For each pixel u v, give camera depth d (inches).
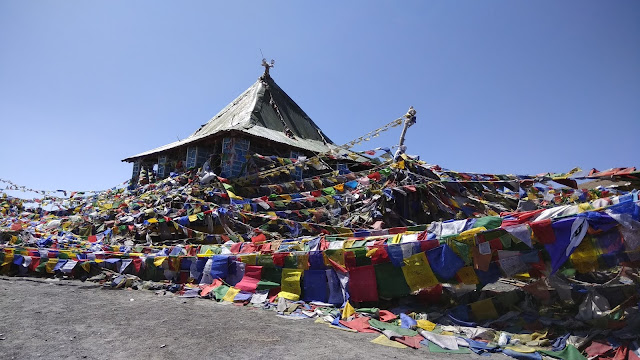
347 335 284.8
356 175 597.9
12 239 607.2
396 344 264.7
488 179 450.6
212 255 447.5
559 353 243.0
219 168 759.7
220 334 274.5
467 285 322.7
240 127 733.9
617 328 258.5
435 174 526.0
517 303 306.2
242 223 567.2
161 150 899.4
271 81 1057.5
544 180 386.3
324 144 990.4
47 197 875.4
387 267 347.3
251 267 415.2
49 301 359.9
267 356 233.3
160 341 255.3
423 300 346.0
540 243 288.5
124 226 623.5
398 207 537.3
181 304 373.4
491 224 310.5
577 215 275.4
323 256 379.6
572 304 289.3
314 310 352.2
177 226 570.6
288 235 561.9
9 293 389.1
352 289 354.3
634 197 267.0
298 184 636.7
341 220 560.4
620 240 266.1
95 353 230.2
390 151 537.3
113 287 446.6
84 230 682.2
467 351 253.1
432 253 325.7
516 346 259.6
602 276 350.0
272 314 345.7
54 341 247.9
